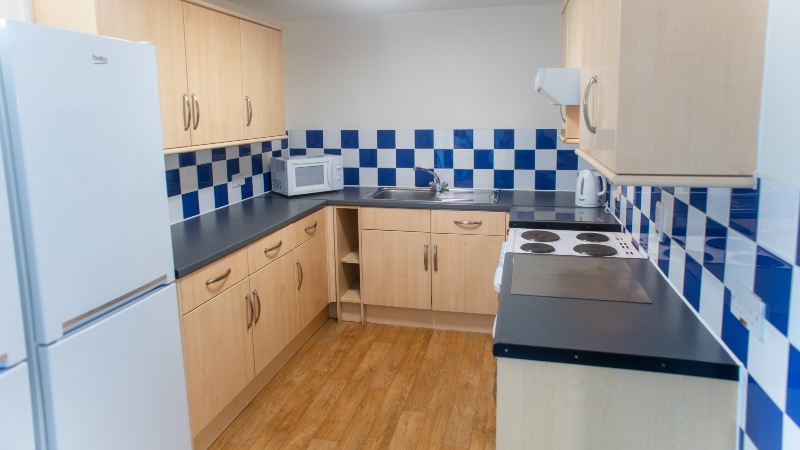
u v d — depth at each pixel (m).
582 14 2.26
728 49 1.28
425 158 4.14
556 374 1.47
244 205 3.56
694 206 1.65
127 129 1.85
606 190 3.39
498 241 3.47
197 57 2.70
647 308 1.73
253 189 3.88
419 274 3.66
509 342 1.49
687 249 1.73
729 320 1.37
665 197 1.99
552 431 1.51
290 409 2.79
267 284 2.91
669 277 1.95
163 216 2.06
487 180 4.07
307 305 3.46
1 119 1.45
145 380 1.97
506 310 1.75
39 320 1.55
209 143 2.83
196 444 2.38
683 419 1.41
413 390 2.96
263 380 3.01
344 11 3.90
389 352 3.43
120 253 1.83
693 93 1.31
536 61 3.85
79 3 2.06
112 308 1.83
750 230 1.24
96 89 1.71
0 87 1.45
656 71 1.32
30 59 1.49
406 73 4.07
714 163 1.31
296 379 3.09
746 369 1.27
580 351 1.43
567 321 1.64
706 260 1.54
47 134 1.54
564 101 2.46
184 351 2.22
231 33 3.00
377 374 3.14
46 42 1.54
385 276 3.72
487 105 3.98
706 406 1.38
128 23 2.23
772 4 1.21
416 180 4.19
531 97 3.90
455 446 2.47
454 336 3.66
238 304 2.62
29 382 1.54
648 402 1.43
